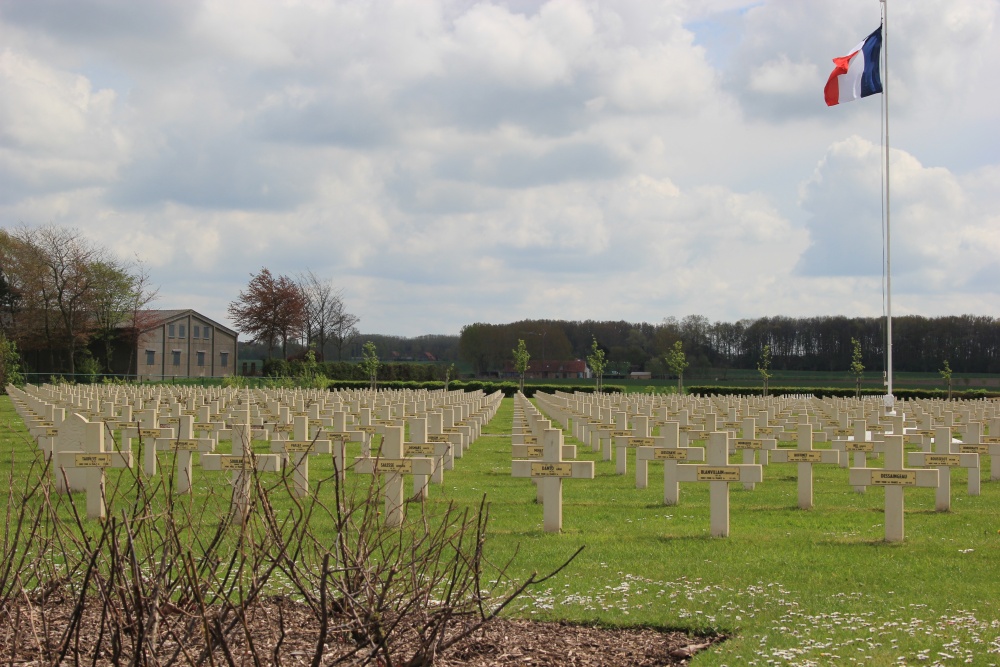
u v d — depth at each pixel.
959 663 6.23
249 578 5.95
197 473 14.38
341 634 6.19
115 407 25.67
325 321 80.75
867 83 32.88
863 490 14.95
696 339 92.69
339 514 5.84
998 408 29.19
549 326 95.94
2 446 19.86
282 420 22.41
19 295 65.25
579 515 12.38
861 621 7.22
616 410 28.47
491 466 18.36
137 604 5.11
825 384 74.19
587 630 7.06
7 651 5.82
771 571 8.91
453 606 5.50
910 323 85.06
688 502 13.65
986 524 11.56
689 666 6.29
